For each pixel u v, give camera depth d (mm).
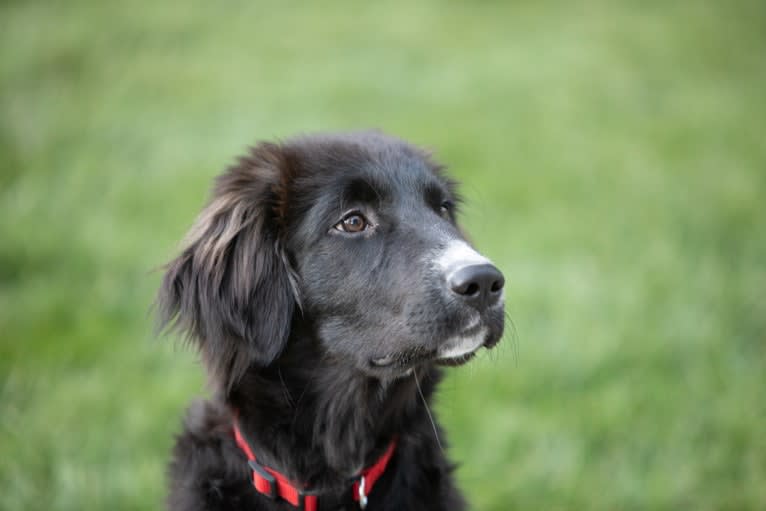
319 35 14891
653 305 5898
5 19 15812
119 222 7359
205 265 3217
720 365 5215
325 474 3158
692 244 7059
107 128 10094
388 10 17000
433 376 3367
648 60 14125
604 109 11336
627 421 4684
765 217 7691
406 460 3248
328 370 3160
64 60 13062
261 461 3092
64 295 5926
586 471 4363
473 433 4633
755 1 19000
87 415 4719
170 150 9344
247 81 12172
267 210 3203
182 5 17047
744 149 10008
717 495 4195
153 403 4828
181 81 12125
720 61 14359
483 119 10469
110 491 4184
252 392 3113
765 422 4660
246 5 17188
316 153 3314
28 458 4352
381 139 3559
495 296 2906
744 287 6199
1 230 7027
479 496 4195
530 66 13172
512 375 5047
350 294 3084
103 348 5363
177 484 3180
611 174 8820
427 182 3398
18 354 5199
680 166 9250
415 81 12180
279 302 3107
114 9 16609
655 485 4246
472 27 15867
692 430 4613
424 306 2908
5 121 10266
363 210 3217
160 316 3291
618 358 5203
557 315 5699
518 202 7863
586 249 6863
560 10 17625
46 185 8234
